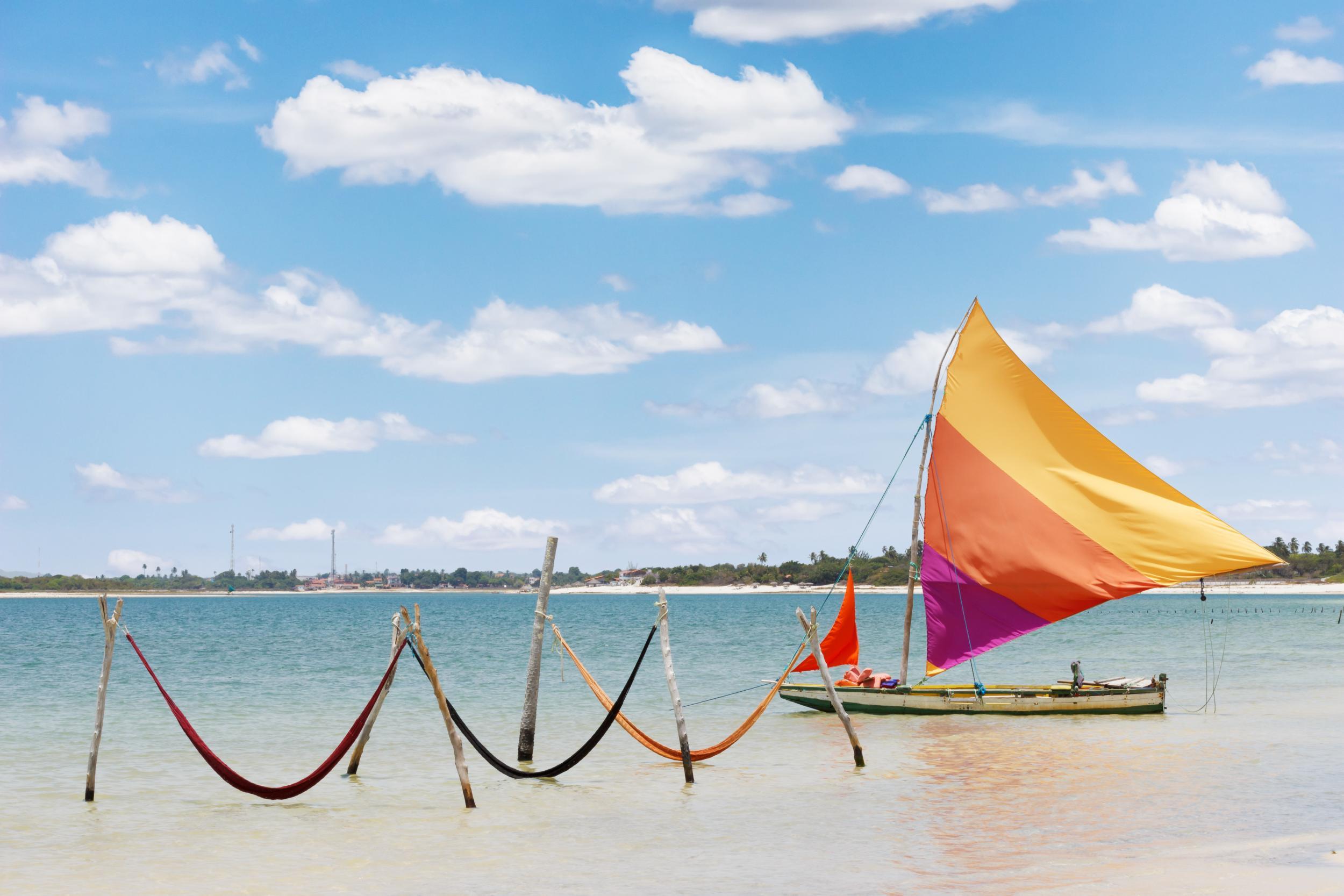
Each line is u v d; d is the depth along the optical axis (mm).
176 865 17609
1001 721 33031
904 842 18469
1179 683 47062
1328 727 31547
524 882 16406
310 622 148250
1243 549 32094
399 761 27562
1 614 188250
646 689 46500
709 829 19750
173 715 37625
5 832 20000
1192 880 15375
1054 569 33719
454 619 162250
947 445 35500
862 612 166500
